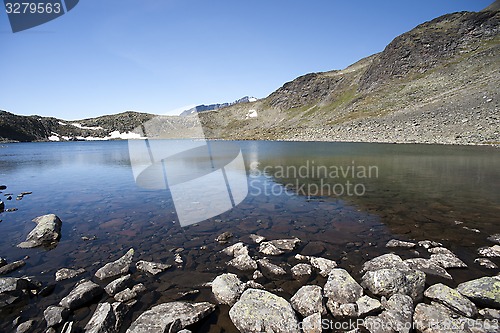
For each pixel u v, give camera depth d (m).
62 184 20.47
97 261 7.92
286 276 7.00
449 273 6.89
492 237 9.04
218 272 7.26
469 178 19.53
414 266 7.15
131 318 5.45
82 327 5.14
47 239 9.40
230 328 5.24
